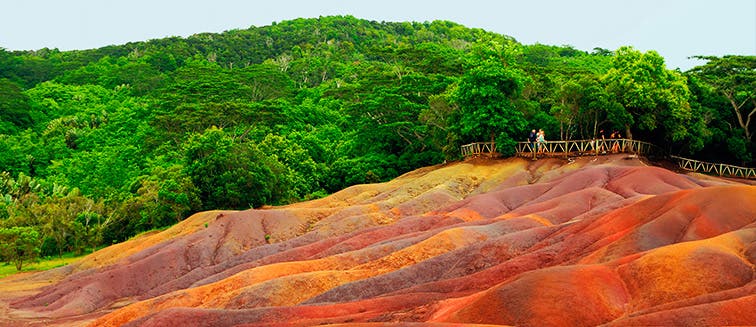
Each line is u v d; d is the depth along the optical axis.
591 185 49.19
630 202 39.53
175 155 85.06
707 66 72.38
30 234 61.12
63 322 40.16
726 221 28.88
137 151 91.75
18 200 82.38
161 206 67.69
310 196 75.50
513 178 57.44
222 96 101.25
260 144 80.38
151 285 47.78
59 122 114.69
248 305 32.56
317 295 32.00
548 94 70.56
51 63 169.38
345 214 52.84
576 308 21.39
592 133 65.94
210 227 53.75
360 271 35.16
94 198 82.25
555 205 44.00
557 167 59.47
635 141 60.72
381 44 186.50
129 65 144.25
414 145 79.50
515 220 40.41
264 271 36.75
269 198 70.06
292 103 111.81
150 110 106.75
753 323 18.39
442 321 22.77
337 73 147.50
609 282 23.14
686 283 22.09
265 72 115.94
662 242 28.05
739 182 58.72
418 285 29.94
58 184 89.75
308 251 43.78
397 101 77.44
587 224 33.59
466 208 47.47
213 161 68.81
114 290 46.84
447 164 68.50
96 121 115.81
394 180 67.69
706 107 69.19
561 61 126.69
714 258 23.05
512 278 24.34
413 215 51.56
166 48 177.12
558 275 23.12
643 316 19.42
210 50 178.12
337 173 78.94
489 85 63.28
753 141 71.19
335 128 99.50
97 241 69.31
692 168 64.69
